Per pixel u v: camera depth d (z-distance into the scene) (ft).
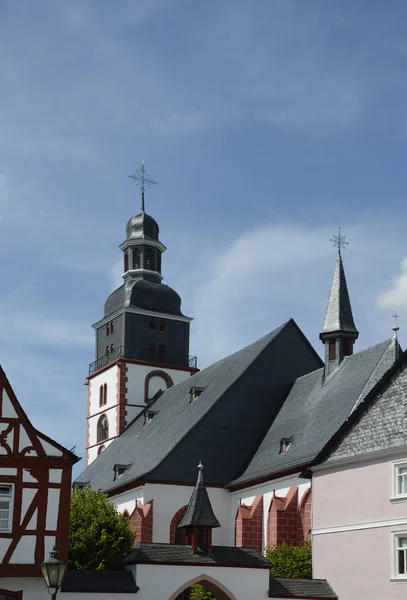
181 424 248.73
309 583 155.63
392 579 143.13
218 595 153.79
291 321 253.44
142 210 340.80
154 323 325.01
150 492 221.66
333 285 234.79
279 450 215.31
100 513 193.57
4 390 148.36
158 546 154.40
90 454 327.88
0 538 143.02
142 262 334.03
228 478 227.20
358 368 215.31
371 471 150.82
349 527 152.87
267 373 243.60
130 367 317.83
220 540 222.07
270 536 203.51
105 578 147.43
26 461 146.51
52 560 115.44
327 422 205.46
